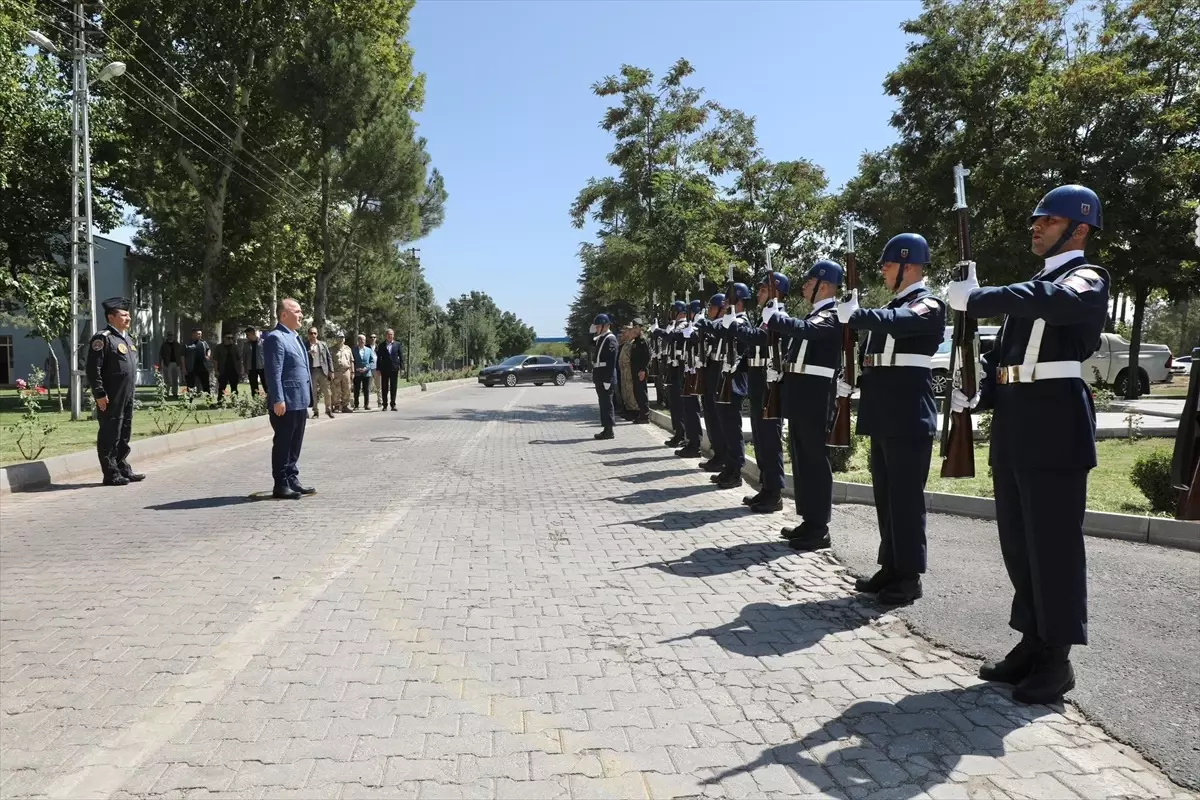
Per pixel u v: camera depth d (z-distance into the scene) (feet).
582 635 15.01
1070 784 9.84
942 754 10.59
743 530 23.31
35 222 84.48
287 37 90.99
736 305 26.58
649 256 61.52
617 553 20.86
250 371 65.87
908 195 82.48
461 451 42.32
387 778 10.11
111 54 77.61
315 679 13.07
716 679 13.02
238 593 17.58
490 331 280.92
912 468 16.26
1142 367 79.36
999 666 12.80
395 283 151.12
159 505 27.86
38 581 18.75
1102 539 20.98
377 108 92.22
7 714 11.99
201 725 11.55
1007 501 12.76
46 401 76.33
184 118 86.07
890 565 17.16
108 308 32.30
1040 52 78.02
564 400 88.22
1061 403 11.84
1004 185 72.38
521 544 21.86
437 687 12.75
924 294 16.33
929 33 81.71
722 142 72.64
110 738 11.21
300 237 102.32
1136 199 71.77
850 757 10.55
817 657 13.89
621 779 10.07
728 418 29.58
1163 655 13.35
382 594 17.44
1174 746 10.52
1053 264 12.34
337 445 45.27
